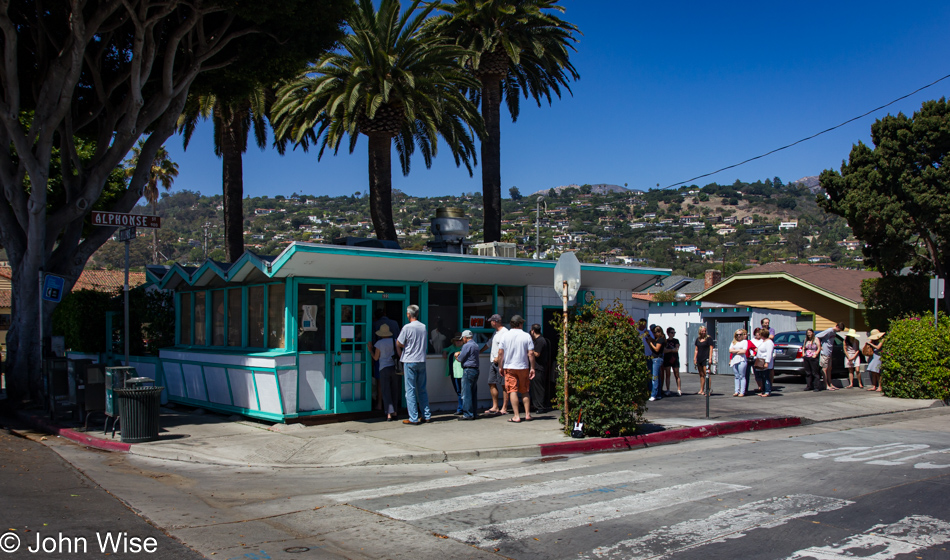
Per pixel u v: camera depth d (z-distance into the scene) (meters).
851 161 26.61
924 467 8.76
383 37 20.20
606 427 10.73
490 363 13.41
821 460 9.29
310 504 7.05
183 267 14.94
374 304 13.19
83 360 11.70
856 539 5.72
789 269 32.16
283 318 12.23
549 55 25.83
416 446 10.09
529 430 11.38
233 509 6.88
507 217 133.75
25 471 8.50
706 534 5.85
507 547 5.56
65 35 15.16
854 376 19.94
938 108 24.64
